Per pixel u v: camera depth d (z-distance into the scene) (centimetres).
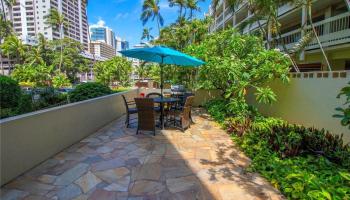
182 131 572
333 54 1057
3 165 291
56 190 286
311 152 392
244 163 377
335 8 1077
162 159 389
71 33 4950
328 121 466
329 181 286
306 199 256
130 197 273
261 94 582
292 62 729
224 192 286
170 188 295
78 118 479
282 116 630
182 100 704
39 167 348
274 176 317
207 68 712
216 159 393
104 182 307
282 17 1283
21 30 4706
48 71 2452
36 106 759
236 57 721
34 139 347
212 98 1008
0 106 715
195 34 1895
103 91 857
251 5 877
